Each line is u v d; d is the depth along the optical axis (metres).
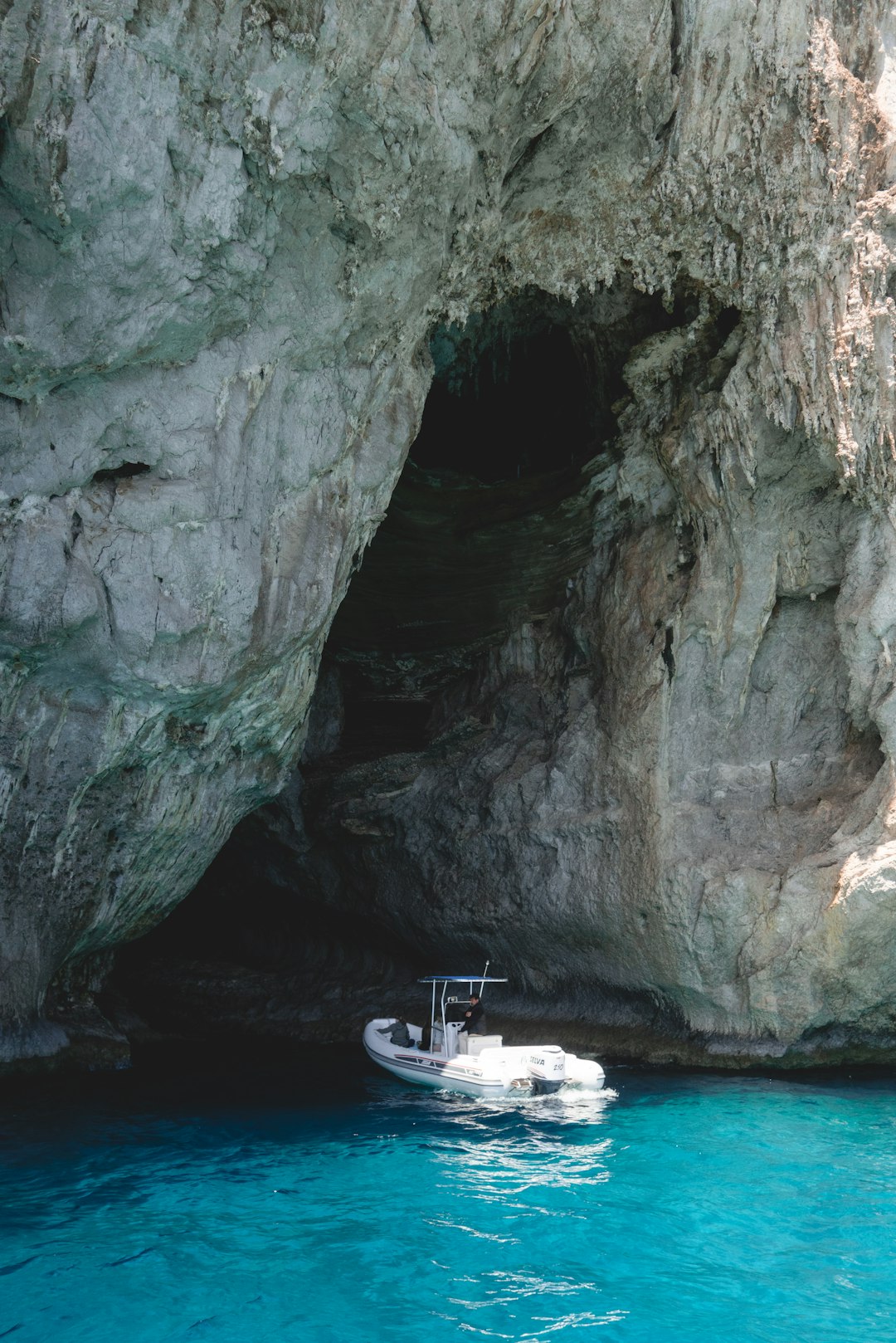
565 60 9.97
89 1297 5.86
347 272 9.97
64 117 7.77
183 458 9.66
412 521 16.19
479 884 15.02
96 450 9.30
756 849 12.70
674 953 12.68
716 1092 10.94
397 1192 7.64
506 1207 7.32
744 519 12.86
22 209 8.00
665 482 14.19
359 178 9.34
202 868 12.54
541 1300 5.88
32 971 11.08
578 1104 10.48
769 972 12.07
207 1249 6.55
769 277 11.77
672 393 13.75
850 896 11.39
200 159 8.50
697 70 10.77
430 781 16.12
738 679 13.26
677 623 13.42
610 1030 13.52
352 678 17.80
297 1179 7.97
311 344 10.16
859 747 12.70
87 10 7.69
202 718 10.90
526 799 14.66
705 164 11.20
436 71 9.13
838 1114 9.95
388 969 16.91
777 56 10.82
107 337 8.77
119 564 9.59
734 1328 5.56
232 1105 10.55
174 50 8.06
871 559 12.05
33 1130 9.35
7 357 8.44
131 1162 8.38
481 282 11.83
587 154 11.07
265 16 8.26
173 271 8.77
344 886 17.05
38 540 9.16
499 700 16.05
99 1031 12.55
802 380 11.72
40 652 9.45
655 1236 6.80
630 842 13.32
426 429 17.22
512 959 14.98
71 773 10.28
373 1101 10.80
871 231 11.17
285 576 10.70
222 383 9.72
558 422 16.80
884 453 11.45
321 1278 6.13
